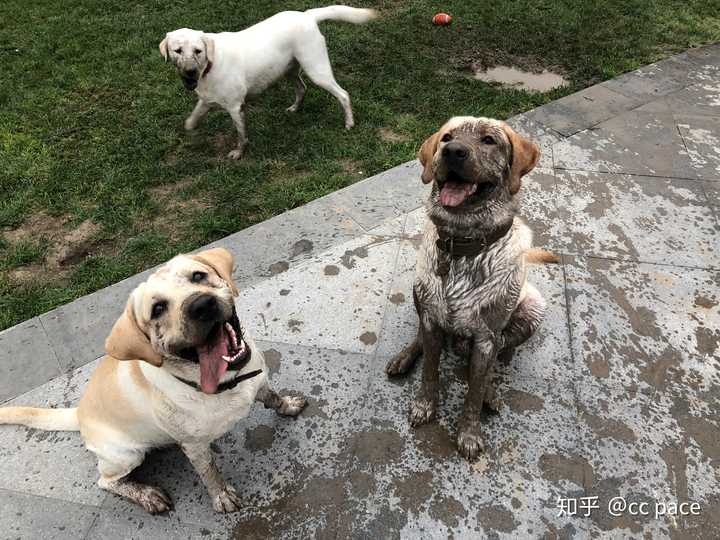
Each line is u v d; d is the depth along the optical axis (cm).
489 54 279
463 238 110
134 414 107
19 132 234
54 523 118
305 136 227
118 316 156
